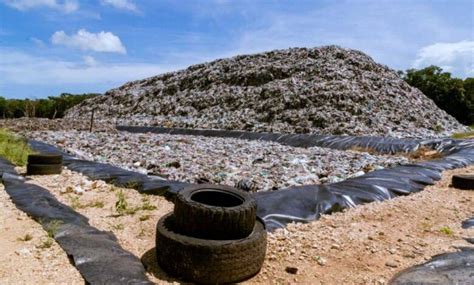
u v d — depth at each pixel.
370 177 7.46
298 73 24.67
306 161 10.61
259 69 26.59
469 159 10.39
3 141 10.68
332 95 20.58
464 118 31.81
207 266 3.34
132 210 5.43
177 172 8.77
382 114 19.53
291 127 19.08
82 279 3.25
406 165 9.20
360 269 3.79
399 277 3.57
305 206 5.48
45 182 7.10
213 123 22.19
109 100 34.41
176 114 26.00
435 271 3.70
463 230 5.05
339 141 15.28
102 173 7.65
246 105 23.36
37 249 3.83
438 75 34.38
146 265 3.71
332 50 27.09
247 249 3.45
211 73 29.58
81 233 4.27
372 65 25.75
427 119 20.78
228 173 8.65
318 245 4.33
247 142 16.12
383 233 4.82
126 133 19.98
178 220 3.62
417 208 6.04
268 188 7.34
